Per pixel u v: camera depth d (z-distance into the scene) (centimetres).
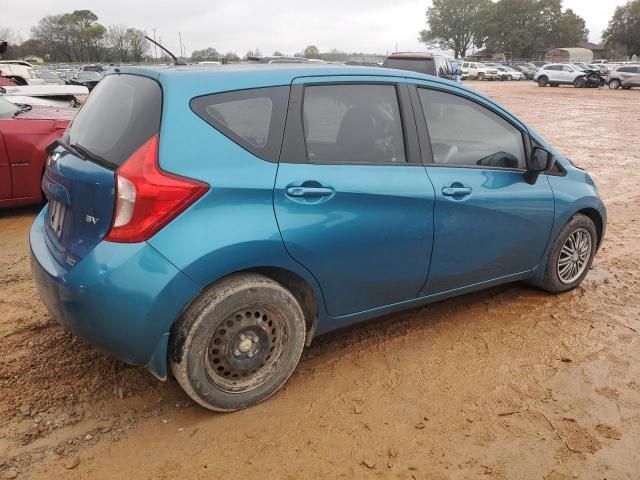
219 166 254
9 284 436
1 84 1434
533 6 9600
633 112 2122
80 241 257
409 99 325
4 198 594
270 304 274
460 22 10638
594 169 1010
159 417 279
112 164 250
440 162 334
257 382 284
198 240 246
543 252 404
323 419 281
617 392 310
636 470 254
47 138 604
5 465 245
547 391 309
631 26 8575
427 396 302
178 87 257
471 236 345
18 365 317
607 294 441
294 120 280
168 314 246
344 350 344
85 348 337
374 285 313
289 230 268
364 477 245
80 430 268
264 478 243
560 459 259
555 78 4009
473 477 247
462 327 378
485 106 362
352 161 296
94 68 4159
